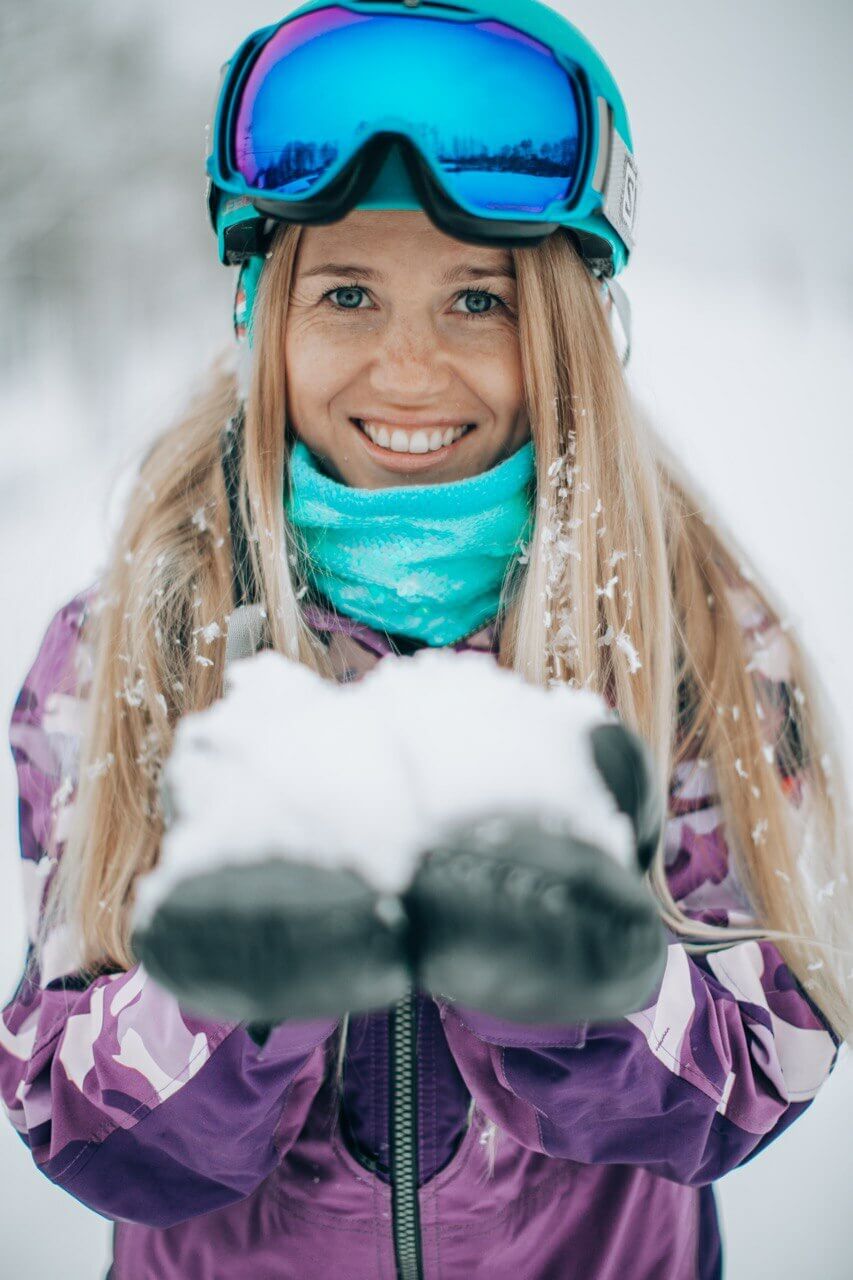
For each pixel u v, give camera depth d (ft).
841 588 12.45
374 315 3.42
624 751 1.84
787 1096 3.26
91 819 3.54
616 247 3.68
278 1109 2.87
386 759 1.72
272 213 3.26
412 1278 3.36
